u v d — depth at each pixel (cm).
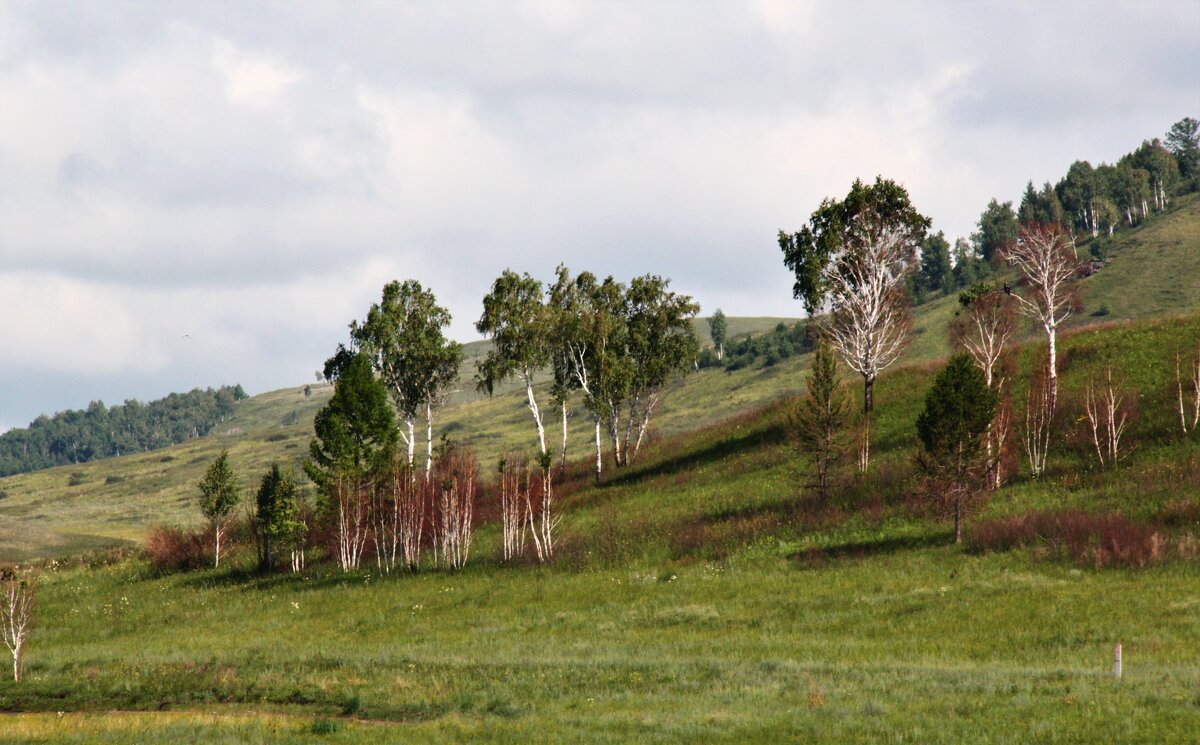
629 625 4525
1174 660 3116
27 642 5228
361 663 3684
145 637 5194
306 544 7900
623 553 6094
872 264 8025
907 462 6688
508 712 2700
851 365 7988
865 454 6788
